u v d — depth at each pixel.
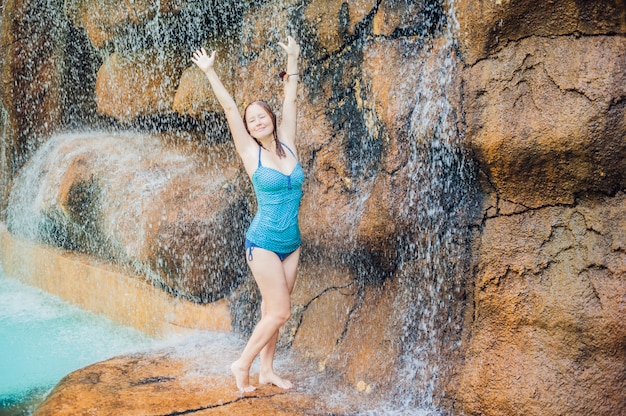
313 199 5.71
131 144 8.34
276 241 4.68
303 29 5.81
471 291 4.67
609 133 4.15
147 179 7.39
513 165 4.45
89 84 9.74
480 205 4.71
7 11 9.71
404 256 5.09
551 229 4.42
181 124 8.02
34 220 8.77
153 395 4.95
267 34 6.21
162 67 8.15
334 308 5.58
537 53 4.42
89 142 8.69
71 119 9.98
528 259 4.45
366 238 5.13
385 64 5.13
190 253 6.51
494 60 4.56
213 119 7.45
